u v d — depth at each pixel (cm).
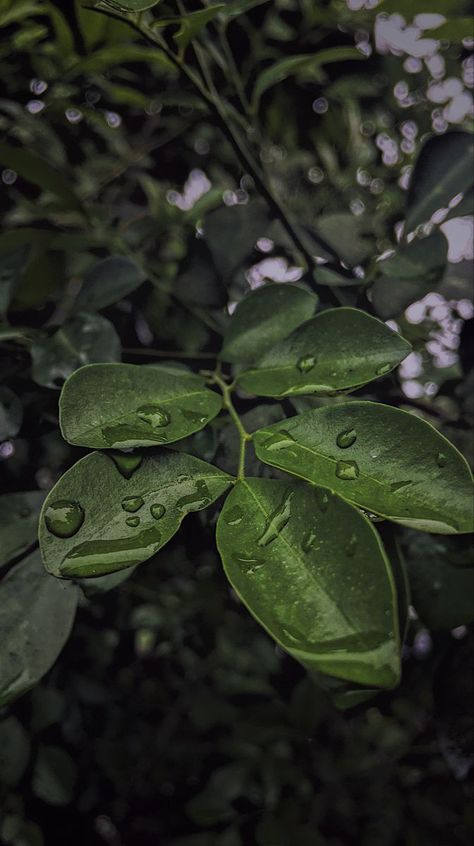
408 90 39
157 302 25
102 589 20
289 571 15
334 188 40
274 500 16
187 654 46
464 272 27
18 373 24
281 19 35
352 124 39
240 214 27
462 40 25
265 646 41
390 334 19
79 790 41
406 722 44
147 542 16
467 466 16
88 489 16
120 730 46
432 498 16
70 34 25
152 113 36
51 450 28
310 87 36
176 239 35
